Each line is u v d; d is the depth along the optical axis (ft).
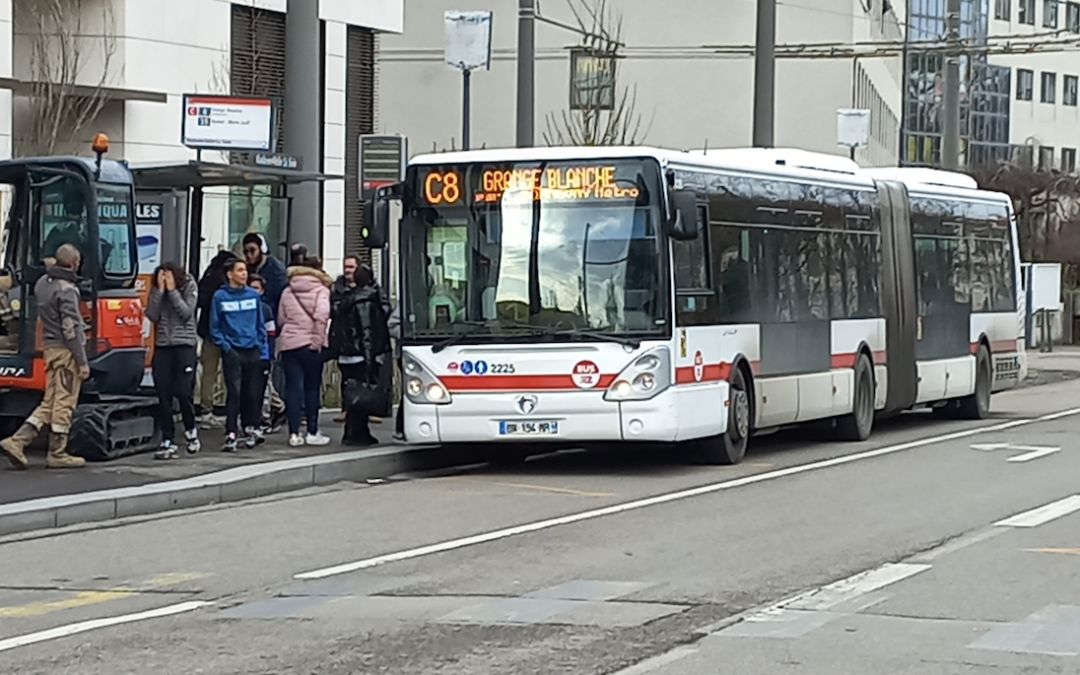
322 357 61.00
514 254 57.11
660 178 56.70
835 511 48.52
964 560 39.34
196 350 57.31
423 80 193.77
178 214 68.18
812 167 72.79
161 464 55.11
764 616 32.32
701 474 58.85
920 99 254.68
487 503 50.57
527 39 82.94
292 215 68.44
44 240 57.06
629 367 56.08
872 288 75.10
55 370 53.31
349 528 45.19
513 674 27.37
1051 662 28.32
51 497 47.42
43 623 32.12
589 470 60.49
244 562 39.58
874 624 31.58
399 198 58.44
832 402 70.13
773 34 98.63
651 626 31.30
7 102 84.23
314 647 29.50
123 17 94.22
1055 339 183.11
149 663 28.32
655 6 189.37
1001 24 311.47
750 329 63.05
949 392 83.10
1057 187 191.83
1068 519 46.73
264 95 107.14
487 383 56.85
